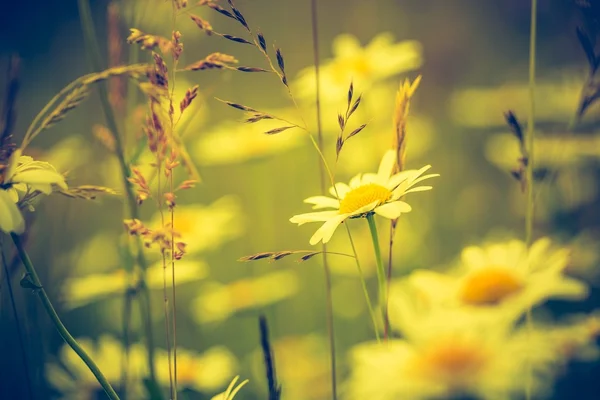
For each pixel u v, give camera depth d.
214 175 0.86
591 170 0.71
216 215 0.71
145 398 0.58
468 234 0.79
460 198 0.85
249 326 0.69
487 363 0.51
